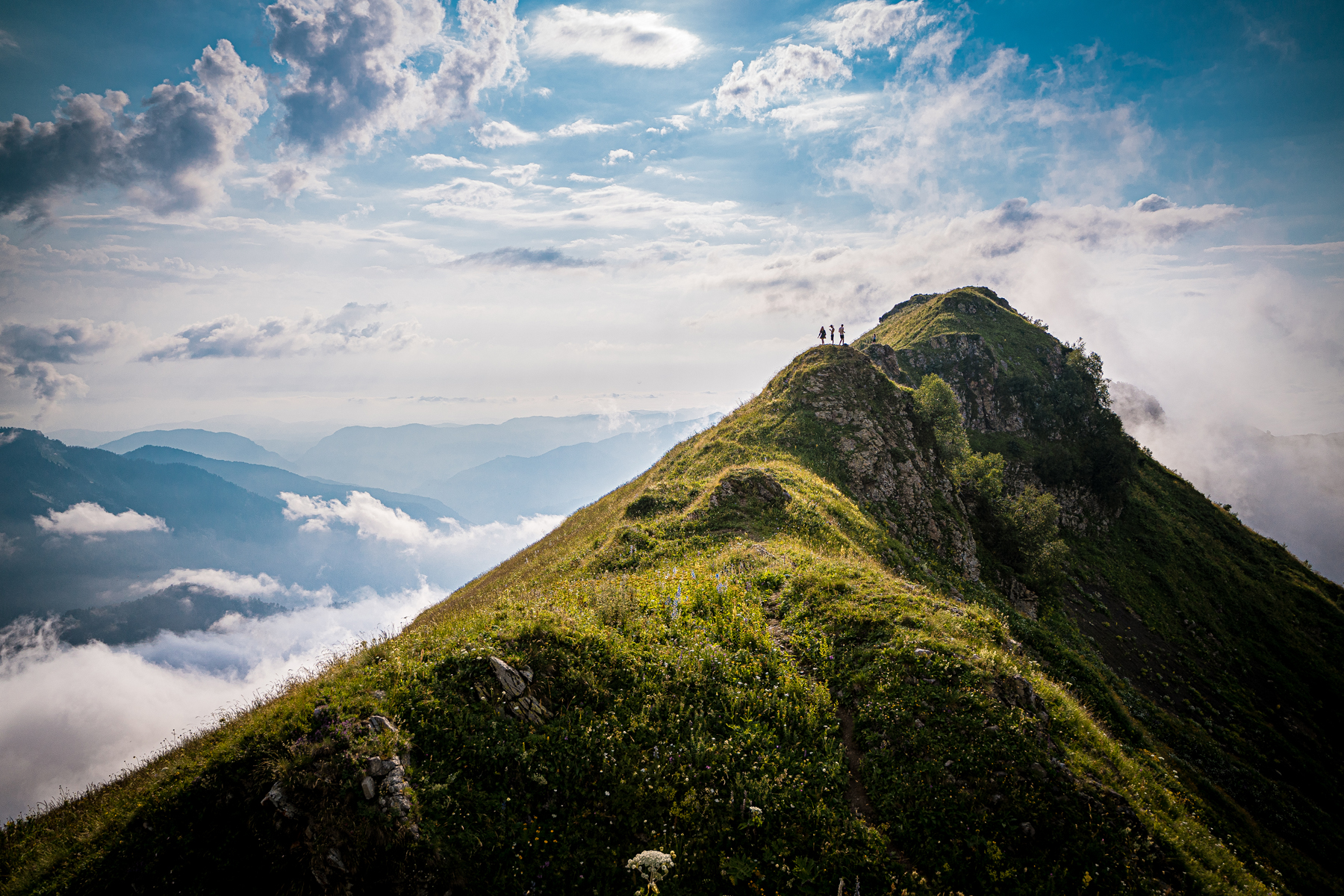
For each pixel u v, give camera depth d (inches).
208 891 458.3
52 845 526.6
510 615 706.2
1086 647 2283.5
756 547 1056.8
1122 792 568.1
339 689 559.5
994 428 3892.7
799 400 2074.3
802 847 509.0
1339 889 1258.6
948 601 858.8
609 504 2058.3
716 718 624.1
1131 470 3818.9
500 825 489.1
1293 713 2819.9
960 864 499.5
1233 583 3511.3
